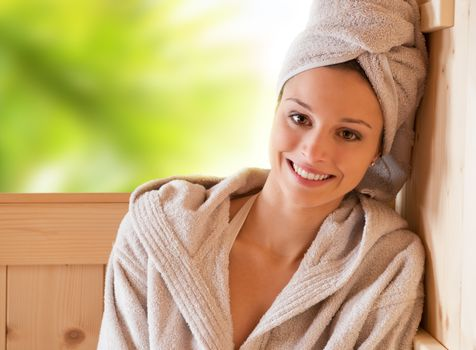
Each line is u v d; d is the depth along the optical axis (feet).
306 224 4.68
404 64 4.48
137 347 4.63
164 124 6.46
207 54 6.43
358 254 4.50
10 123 6.38
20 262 5.61
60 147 6.43
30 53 6.35
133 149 6.46
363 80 4.38
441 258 4.38
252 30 6.42
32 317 5.66
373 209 4.73
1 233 5.60
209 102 6.46
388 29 4.33
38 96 6.39
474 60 3.87
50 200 5.58
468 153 3.96
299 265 4.65
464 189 4.02
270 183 4.75
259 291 4.67
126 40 6.39
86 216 5.61
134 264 4.75
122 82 6.42
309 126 4.46
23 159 6.41
